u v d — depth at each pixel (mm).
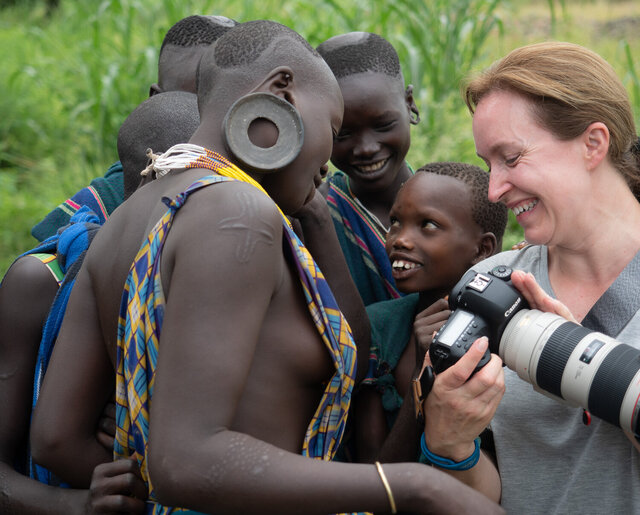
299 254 1611
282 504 1413
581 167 1846
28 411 2049
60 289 1972
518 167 1848
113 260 1697
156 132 2285
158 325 1528
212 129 1705
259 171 1652
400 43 5797
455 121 5066
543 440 1906
